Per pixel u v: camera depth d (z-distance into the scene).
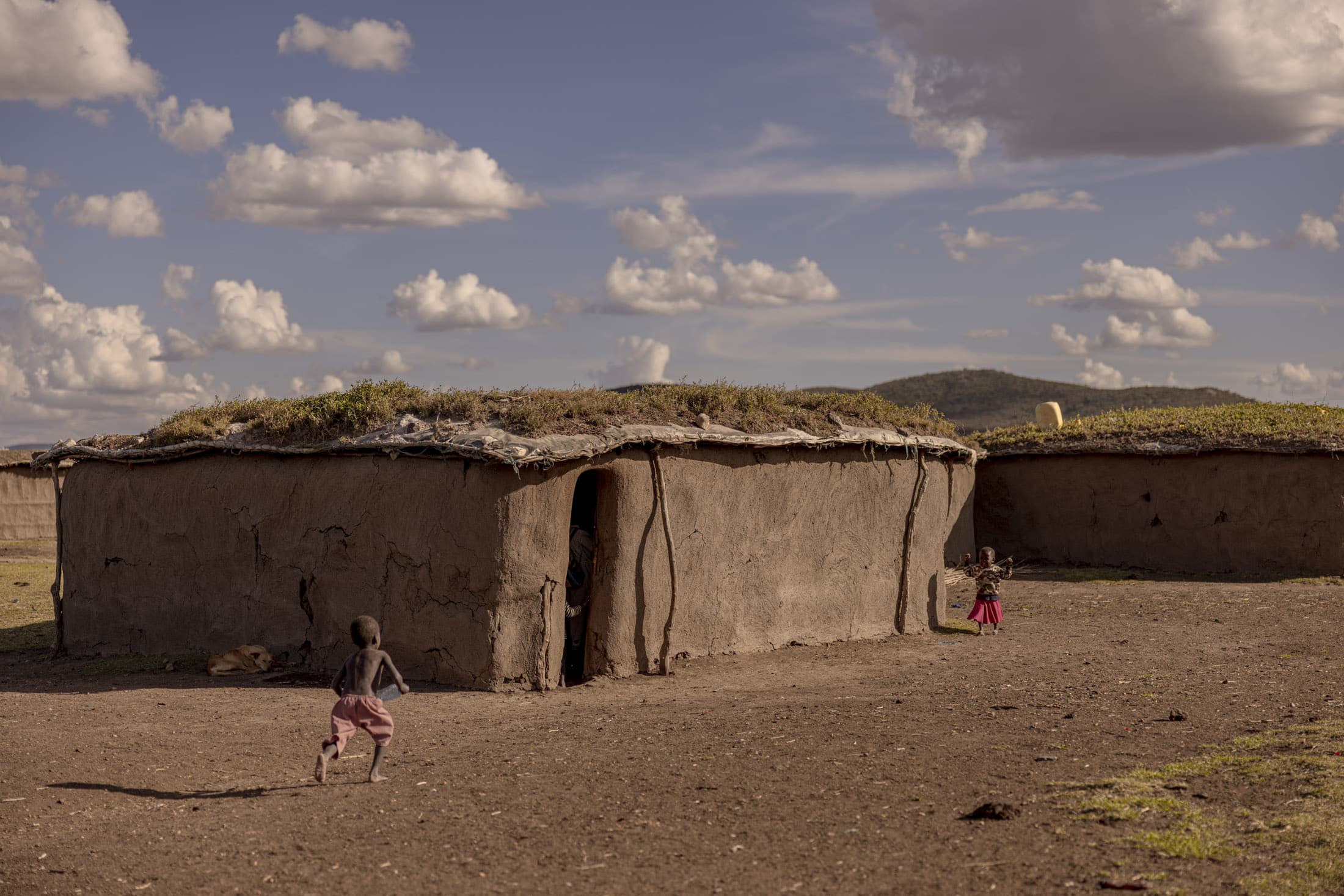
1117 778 7.32
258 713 10.62
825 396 15.79
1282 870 5.53
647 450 12.52
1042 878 5.46
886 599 15.71
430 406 12.79
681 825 6.55
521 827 6.62
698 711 10.30
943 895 5.29
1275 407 27.31
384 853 6.22
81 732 9.64
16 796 7.56
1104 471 24.89
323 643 13.05
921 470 16.27
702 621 13.32
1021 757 8.02
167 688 12.23
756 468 13.91
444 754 8.76
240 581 13.97
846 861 5.81
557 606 11.92
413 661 12.20
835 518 15.02
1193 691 10.81
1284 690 10.80
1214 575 23.23
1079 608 18.23
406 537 12.25
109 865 6.11
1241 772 7.45
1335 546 22.27
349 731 7.84
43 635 17.19
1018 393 109.44
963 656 13.75
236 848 6.37
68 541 15.98
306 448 13.05
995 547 26.45
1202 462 23.67
